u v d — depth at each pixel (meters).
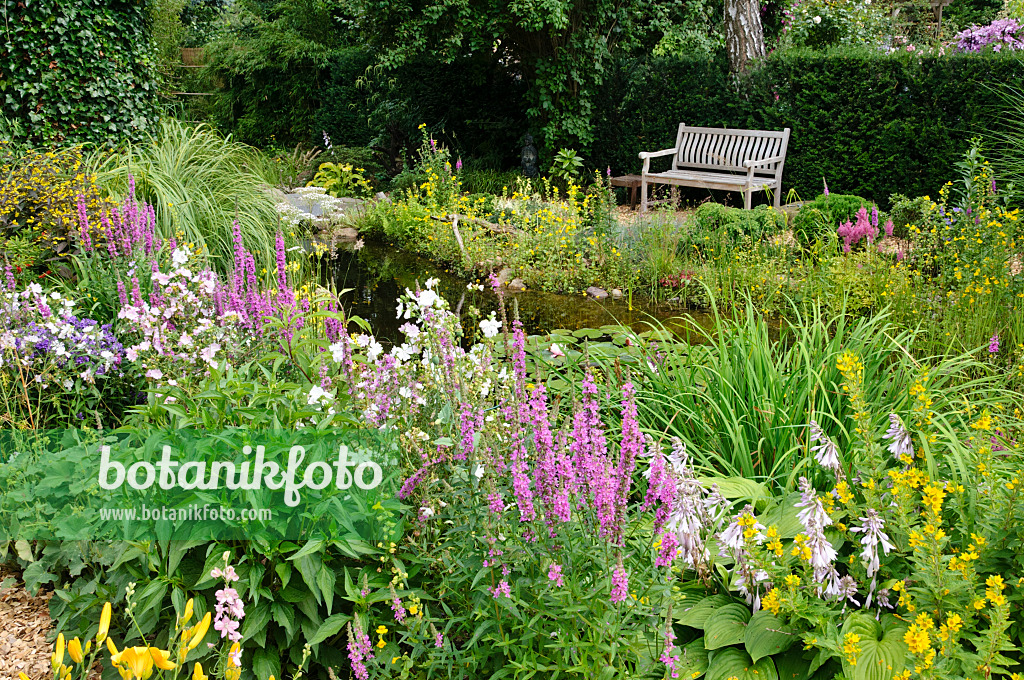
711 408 3.67
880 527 2.40
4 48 7.77
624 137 12.56
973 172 6.32
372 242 10.88
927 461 2.79
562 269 8.59
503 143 14.47
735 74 11.41
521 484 2.20
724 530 2.63
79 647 1.67
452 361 2.80
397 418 2.77
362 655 2.26
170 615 2.58
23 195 5.75
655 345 4.34
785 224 8.16
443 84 14.58
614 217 9.37
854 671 2.26
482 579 2.34
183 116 14.80
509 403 2.55
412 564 2.62
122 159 7.62
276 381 3.05
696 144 11.55
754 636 2.43
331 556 2.56
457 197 11.09
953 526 2.60
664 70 11.98
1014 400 3.92
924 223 6.74
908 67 9.70
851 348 3.82
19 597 3.01
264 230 7.63
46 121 8.09
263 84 18.36
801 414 3.45
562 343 5.37
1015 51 9.36
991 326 5.25
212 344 3.27
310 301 4.62
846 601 2.55
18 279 4.89
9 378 3.55
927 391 3.40
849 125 10.30
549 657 2.30
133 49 8.76
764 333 4.05
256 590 2.44
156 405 2.69
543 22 11.36
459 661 2.32
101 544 2.79
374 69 15.58
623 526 2.15
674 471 2.32
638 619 2.34
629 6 12.93
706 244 8.32
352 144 16.36
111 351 3.69
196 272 4.49
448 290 8.45
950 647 2.10
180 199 7.05
